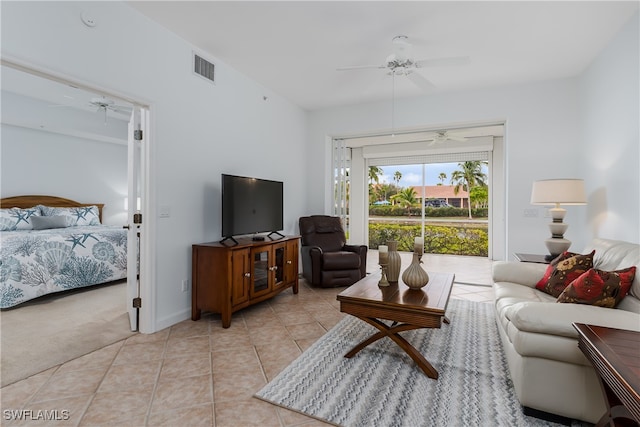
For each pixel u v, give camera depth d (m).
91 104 4.88
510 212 4.14
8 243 3.46
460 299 3.93
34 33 2.01
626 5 2.51
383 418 1.67
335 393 1.90
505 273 2.92
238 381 2.03
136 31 2.64
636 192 2.59
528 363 1.65
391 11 2.62
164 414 1.71
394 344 2.59
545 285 2.57
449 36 3.00
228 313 2.93
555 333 1.57
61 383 2.00
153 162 2.78
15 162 5.27
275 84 4.21
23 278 3.43
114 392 1.90
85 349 2.46
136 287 2.81
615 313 1.58
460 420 1.66
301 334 2.79
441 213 7.55
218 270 2.96
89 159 6.20
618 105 2.88
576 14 2.64
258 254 3.37
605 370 1.15
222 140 3.58
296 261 4.07
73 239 4.01
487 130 6.20
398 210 7.96
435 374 2.08
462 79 3.98
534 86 4.04
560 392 1.59
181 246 3.08
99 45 2.37
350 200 8.02
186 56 3.12
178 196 3.04
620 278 1.80
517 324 1.66
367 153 7.73
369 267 6.06
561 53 3.29
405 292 2.42
